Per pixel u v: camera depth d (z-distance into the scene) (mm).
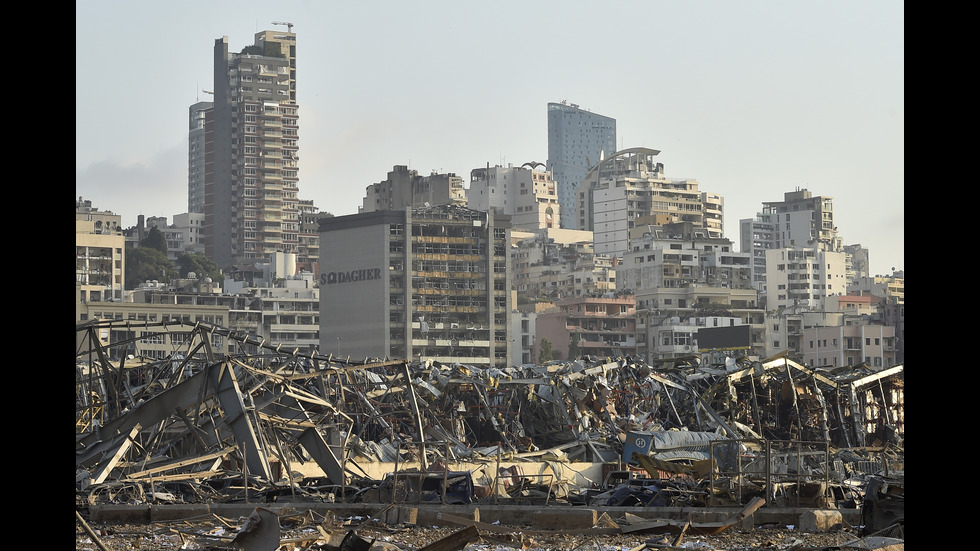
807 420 147250
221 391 86062
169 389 86312
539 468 105625
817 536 51656
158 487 79812
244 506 62562
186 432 98125
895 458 112562
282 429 92188
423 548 39844
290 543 42656
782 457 80875
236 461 88562
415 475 75375
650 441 105312
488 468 101125
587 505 74000
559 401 139375
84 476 80500
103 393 114438
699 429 142000
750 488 69625
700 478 94438
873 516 51594
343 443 93688
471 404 144625
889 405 155125
